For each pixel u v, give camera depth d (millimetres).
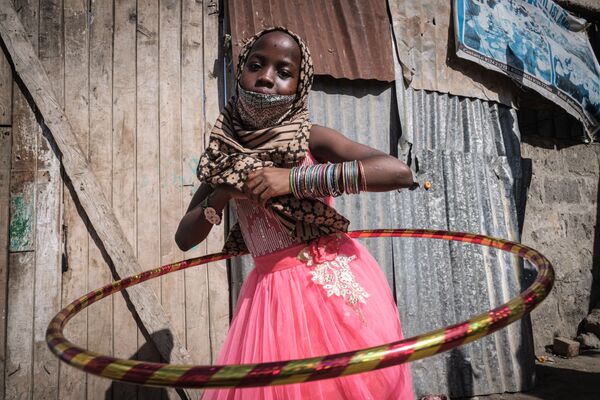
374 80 3840
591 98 5102
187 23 3486
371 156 1337
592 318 5281
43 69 3184
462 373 3846
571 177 5551
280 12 3533
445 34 4164
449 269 3934
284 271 1498
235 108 1594
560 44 4953
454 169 4051
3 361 3035
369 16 3838
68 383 3119
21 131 3164
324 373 805
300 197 1337
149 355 3246
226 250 1903
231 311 3395
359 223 3703
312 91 3666
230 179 1383
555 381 4148
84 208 3180
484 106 4359
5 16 3158
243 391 1365
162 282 3289
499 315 896
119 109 3320
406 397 1404
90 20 3324
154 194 3328
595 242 5652
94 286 3219
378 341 1370
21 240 3119
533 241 5109
